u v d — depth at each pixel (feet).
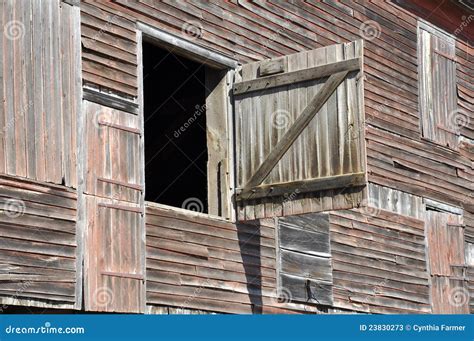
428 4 79.61
